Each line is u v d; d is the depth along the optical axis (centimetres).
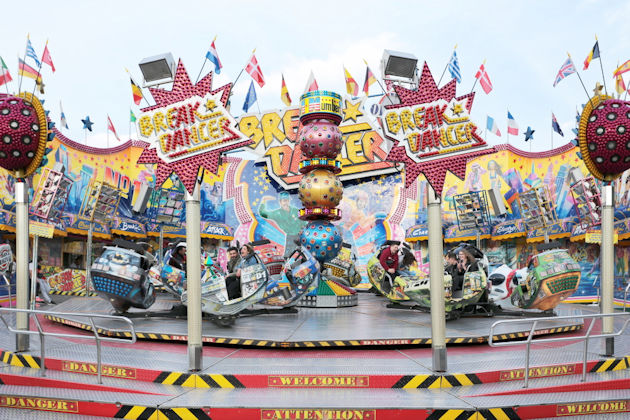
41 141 652
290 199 2175
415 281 957
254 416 438
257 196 2200
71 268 1694
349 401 455
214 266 921
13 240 1638
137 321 845
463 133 546
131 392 492
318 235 1135
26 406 482
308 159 1161
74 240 1870
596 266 1725
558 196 1808
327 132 1131
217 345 695
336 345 652
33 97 657
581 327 855
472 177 2020
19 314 623
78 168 1802
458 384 511
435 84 558
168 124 555
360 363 568
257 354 631
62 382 516
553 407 456
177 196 1569
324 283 1127
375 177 2122
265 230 2177
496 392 485
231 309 779
